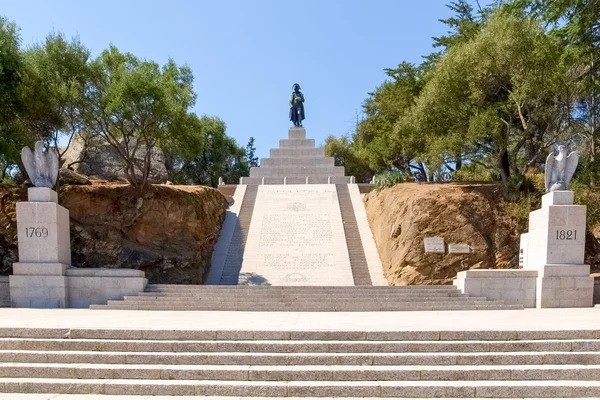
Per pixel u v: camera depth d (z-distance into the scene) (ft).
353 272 77.10
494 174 94.38
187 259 74.18
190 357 26.86
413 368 25.41
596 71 73.77
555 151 53.67
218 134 162.91
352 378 25.05
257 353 27.25
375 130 143.13
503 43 71.46
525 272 50.39
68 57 73.20
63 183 80.84
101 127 76.33
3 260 65.16
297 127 147.54
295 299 50.57
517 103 72.38
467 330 28.73
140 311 45.42
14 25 72.13
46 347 28.58
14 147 67.10
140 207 75.41
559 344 27.50
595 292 50.67
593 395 23.66
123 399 23.56
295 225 93.30
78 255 68.74
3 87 66.95
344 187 112.47
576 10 70.28
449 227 70.18
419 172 143.33
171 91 79.66
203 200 88.48
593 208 69.62
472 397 23.67
